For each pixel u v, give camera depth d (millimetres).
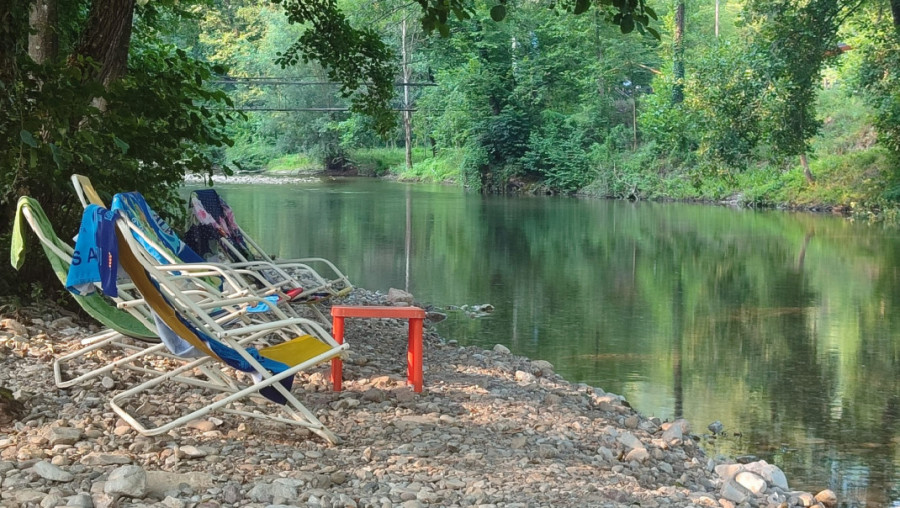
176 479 3643
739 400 6984
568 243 18828
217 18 56156
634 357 8438
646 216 26406
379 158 54625
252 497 3561
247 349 4418
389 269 14344
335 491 3740
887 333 9773
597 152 37844
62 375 5066
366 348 7008
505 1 6090
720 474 5086
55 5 8719
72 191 6684
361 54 11492
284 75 54094
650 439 5520
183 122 7176
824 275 14438
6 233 6812
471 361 7160
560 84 40156
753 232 21656
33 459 3797
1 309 6211
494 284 13055
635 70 39688
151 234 4789
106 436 4191
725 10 46031
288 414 4551
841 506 4797
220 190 37188
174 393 4988
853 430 6242
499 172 39844
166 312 4000
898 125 25625
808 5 23094
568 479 4258
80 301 4398
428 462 4250
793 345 9141
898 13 20875
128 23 7383
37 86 6242
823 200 28266
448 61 43156
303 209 26875
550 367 7430
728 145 24219
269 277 8188
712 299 12031
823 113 32062
